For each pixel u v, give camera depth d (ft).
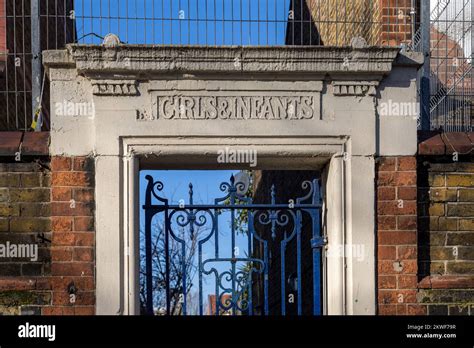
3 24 29.22
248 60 21.85
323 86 22.34
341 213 22.12
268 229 41.50
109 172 21.71
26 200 21.99
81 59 21.49
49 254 21.85
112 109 21.86
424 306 22.15
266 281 23.22
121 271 21.57
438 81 28.17
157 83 21.97
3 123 29.68
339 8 35.35
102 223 21.58
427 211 22.76
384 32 29.40
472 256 22.70
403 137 22.43
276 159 22.67
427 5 24.82
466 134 23.26
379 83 22.48
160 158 22.27
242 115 22.11
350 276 22.02
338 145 22.30
